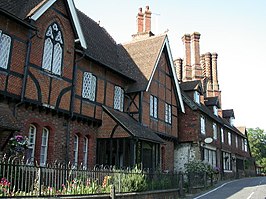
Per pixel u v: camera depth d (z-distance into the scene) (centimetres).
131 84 2156
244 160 4959
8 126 1124
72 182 1075
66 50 1593
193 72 3825
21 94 1305
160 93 2416
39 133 1418
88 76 1759
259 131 7812
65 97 1562
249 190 2148
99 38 2234
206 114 3042
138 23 2769
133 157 1711
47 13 1484
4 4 1367
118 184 1276
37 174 947
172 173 1750
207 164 2556
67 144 1570
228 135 4072
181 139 2800
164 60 2530
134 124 1933
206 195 1858
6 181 873
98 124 1827
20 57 1328
